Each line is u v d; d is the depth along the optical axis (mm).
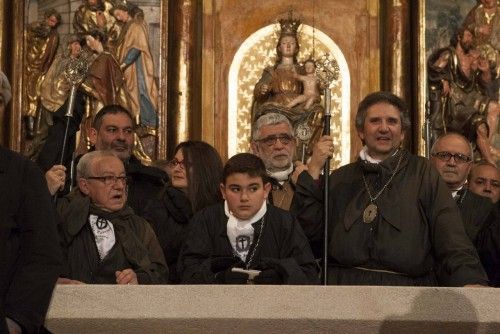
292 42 14633
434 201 7699
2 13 14133
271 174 9180
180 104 14484
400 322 6508
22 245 6426
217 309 6508
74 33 14523
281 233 7840
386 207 7773
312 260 7766
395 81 14633
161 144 14312
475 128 14461
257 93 14484
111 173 8125
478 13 14859
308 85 14281
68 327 6520
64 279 7336
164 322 6512
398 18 14750
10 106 14109
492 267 7961
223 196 8086
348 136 14750
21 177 6496
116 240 8016
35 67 14352
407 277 7684
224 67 14938
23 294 6277
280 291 6543
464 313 6504
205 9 15062
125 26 14578
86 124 14055
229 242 7852
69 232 7906
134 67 14461
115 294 6523
